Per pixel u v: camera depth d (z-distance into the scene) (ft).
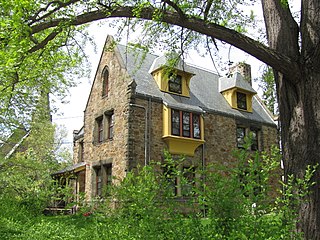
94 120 63.87
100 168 60.64
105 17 22.39
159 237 11.38
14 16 19.38
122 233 12.31
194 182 12.10
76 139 76.43
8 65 22.03
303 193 12.67
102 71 63.72
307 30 19.89
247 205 10.59
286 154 19.70
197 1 23.98
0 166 52.80
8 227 31.91
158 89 58.80
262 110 77.00
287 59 19.62
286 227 10.71
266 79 32.07
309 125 18.88
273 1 22.13
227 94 70.44
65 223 27.86
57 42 26.68
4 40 20.39
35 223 34.22
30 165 54.80
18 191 49.21
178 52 29.12
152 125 54.85
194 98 63.52
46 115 54.54
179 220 11.41
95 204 14.20
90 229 15.03
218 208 10.76
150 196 11.91
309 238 17.07
